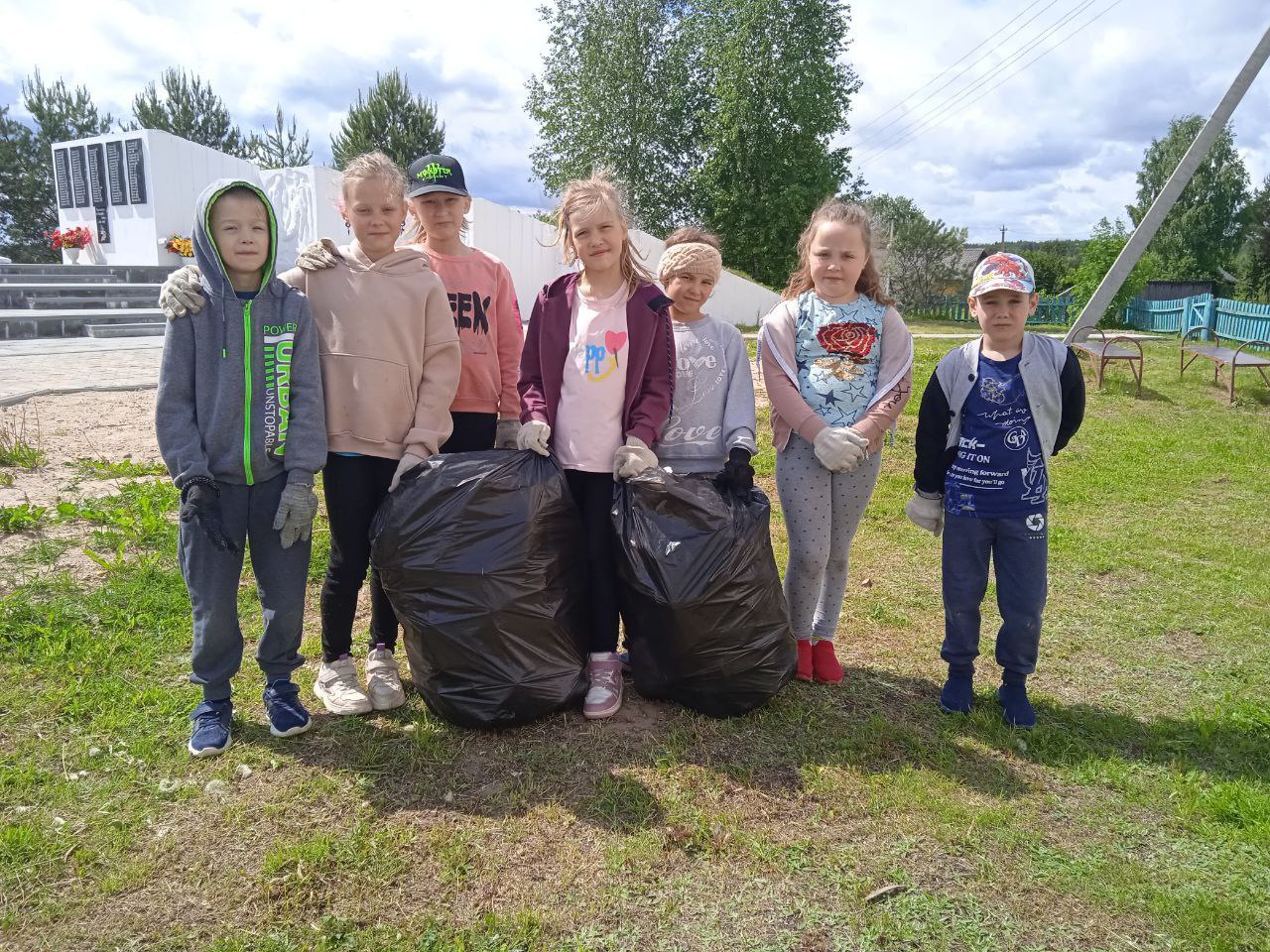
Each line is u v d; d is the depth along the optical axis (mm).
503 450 2678
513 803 2223
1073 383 2689
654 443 2785
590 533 2762
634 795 2268
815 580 2936
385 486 2688
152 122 32344
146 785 2250
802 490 2875
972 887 1994
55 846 1993
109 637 3059
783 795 2318
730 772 2416
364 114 28266
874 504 5539
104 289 14172
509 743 2508
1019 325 2693
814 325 2885
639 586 2586
